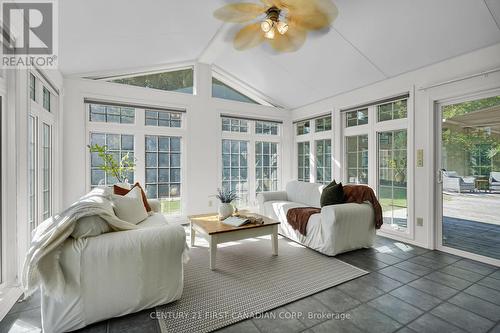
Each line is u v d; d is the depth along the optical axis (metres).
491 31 2.50
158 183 4.39
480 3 2.29
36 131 2.72
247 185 5.30
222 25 3.43
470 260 2.82
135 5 2.56
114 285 1.68
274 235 2.99
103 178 3.98
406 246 3.31
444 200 3.21
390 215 3.75
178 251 1.88
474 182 2.97
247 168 5.31
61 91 3.46
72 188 3.67
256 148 5.41
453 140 3.11
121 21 2.76
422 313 1.82
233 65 4.66
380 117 3.89
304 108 5.30
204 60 4.57
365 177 4.12
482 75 2.70
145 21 2.91
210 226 2.84
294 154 5.66
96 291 1.64
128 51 3.54
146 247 1.76
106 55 3.45
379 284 2.26
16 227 2.16
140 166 4.23
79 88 3.73
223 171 5.03
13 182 2.15
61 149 3.44
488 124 2.82
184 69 4.68
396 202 3.67
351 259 2.86
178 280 1.91
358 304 1.94
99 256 1.64
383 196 3.85
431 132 3.18
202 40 3.85
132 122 4.19
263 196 4.33
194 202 4.59
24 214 2.23
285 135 5.65
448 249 3.07
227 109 4.95
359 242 3.11
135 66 4.13
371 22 2.82
